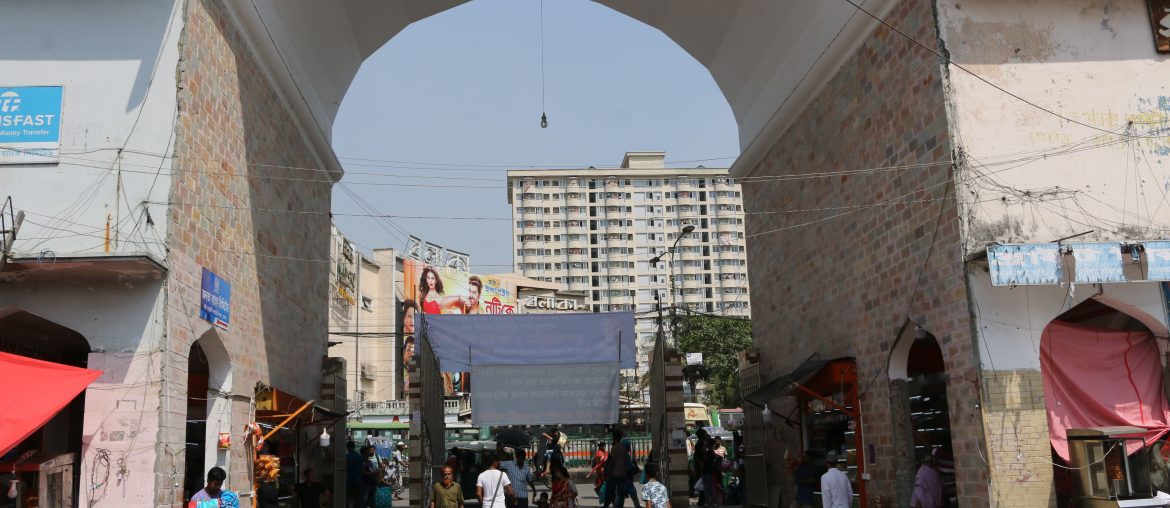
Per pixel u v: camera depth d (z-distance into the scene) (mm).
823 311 15148
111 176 10477
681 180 116375
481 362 16859
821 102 15234
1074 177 11352
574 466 32406
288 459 15805
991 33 11656
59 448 12883
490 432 33125
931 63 11648
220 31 11969
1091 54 11750
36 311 10195
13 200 10398
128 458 9828
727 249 114625
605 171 116312
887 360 12773
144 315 10164
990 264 10312
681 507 14125
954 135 11258
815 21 14945
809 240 15742
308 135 16328
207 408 12016
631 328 17078
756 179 17938
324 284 17812
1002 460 10516
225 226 12102
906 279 12289
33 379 9461
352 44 17281
